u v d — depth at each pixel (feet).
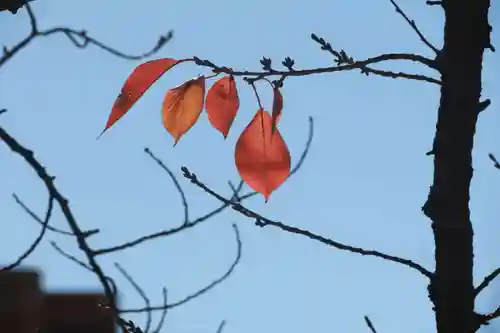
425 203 7.07
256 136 6.81
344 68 6.93
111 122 6.77
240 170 6.80
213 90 6.92
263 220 7.09
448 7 7.11
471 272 6.98
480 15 7.09
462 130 7.03
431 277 7.01
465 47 7.06
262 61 6.83
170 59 6.81
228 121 6.91
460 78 7.04
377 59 6.99
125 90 6.77
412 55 7.02
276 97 6.77
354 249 7.04
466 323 6.95
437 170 7.04
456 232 6.98
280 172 6.78
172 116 6.91
